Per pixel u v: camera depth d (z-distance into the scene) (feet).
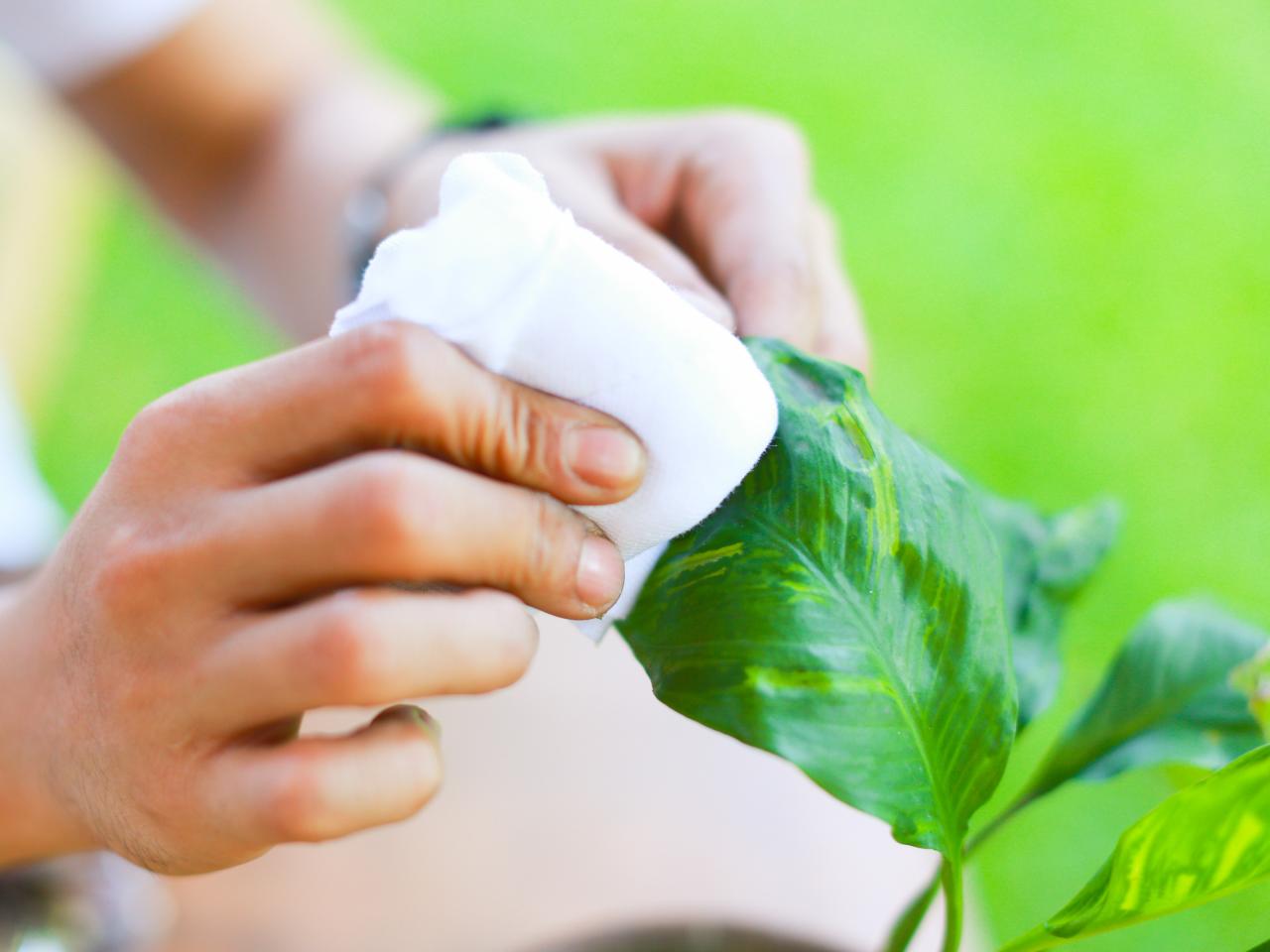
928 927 2.29
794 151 2.25
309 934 2.33
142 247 7.70
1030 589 1.99
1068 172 8.05
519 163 1.69
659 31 8.96
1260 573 6.02
